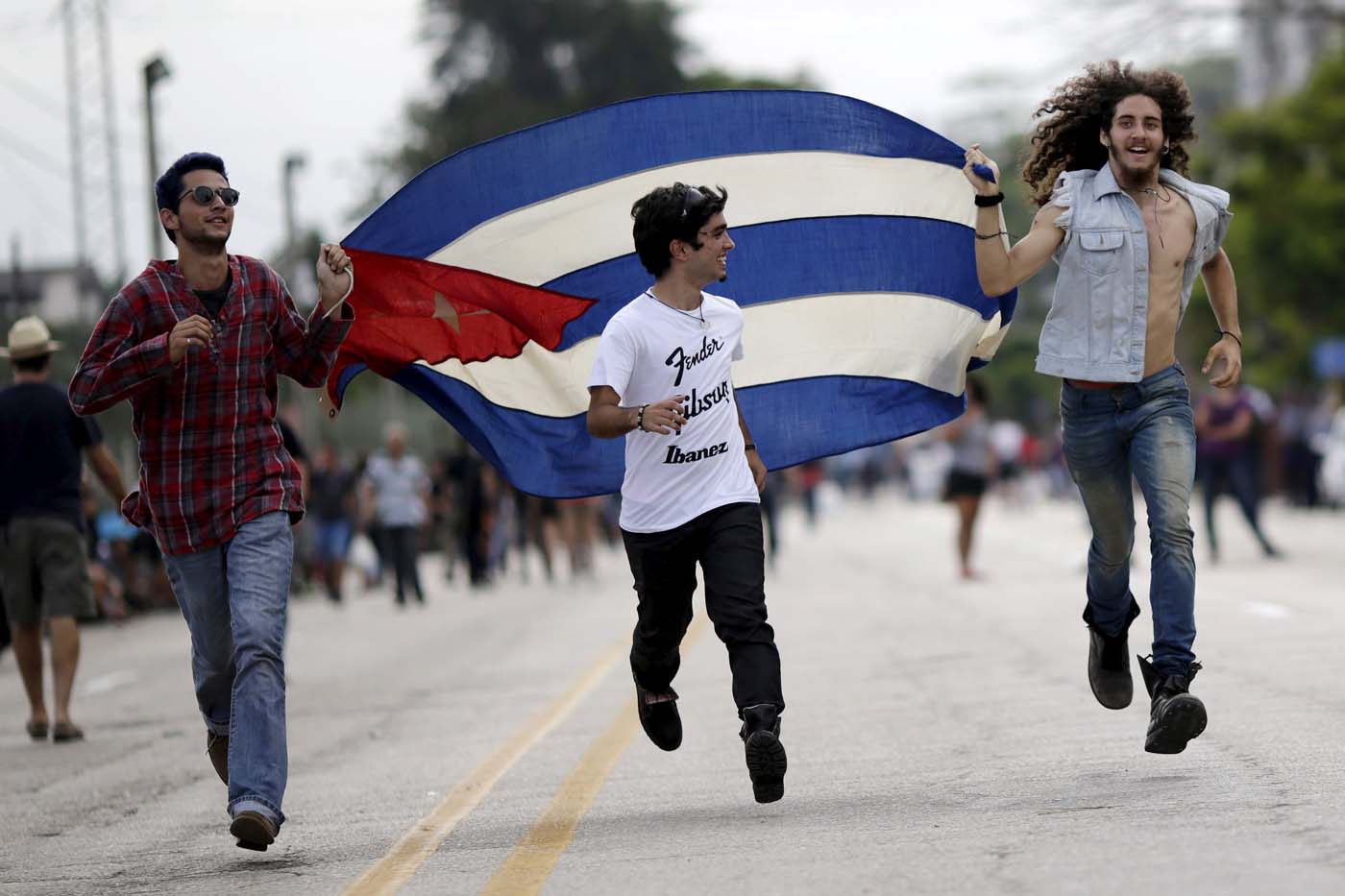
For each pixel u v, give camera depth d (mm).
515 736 22312
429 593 62469
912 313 18578
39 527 25094
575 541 61906
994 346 18781
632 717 23031
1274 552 46219
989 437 45656
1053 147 16672
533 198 17984
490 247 17938
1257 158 117938
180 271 14625
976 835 13156
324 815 17203
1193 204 15961
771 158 18422
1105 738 17938
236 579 14414
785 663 27953
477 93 133250
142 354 13875
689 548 15055
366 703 28188
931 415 18719
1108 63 16516
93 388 14062
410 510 54750
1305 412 77750
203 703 15219
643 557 15102
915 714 21047
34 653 25625
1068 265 15906
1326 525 64125
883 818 14289
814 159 18438
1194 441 15859
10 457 25109
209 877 14141
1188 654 15219
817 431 18547
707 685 25828
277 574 14469
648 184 18219
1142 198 15992
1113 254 15734
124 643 46812
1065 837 12789
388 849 14828
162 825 17547
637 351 14828
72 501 25297
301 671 35031
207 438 14508
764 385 18500
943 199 18500
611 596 51312
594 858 13539
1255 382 115250
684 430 14930
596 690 26875
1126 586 16906
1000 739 18469
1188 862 11625
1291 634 27000
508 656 34688
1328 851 11711
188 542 14547
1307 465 75688
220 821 17469
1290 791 14039
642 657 15797
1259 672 22375
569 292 18094
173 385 14414
